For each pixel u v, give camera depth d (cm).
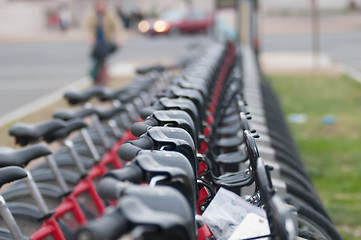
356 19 3909
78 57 1900
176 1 4438
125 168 134
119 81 1217
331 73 1323
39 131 302
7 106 953
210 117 316
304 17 4234
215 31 1234
